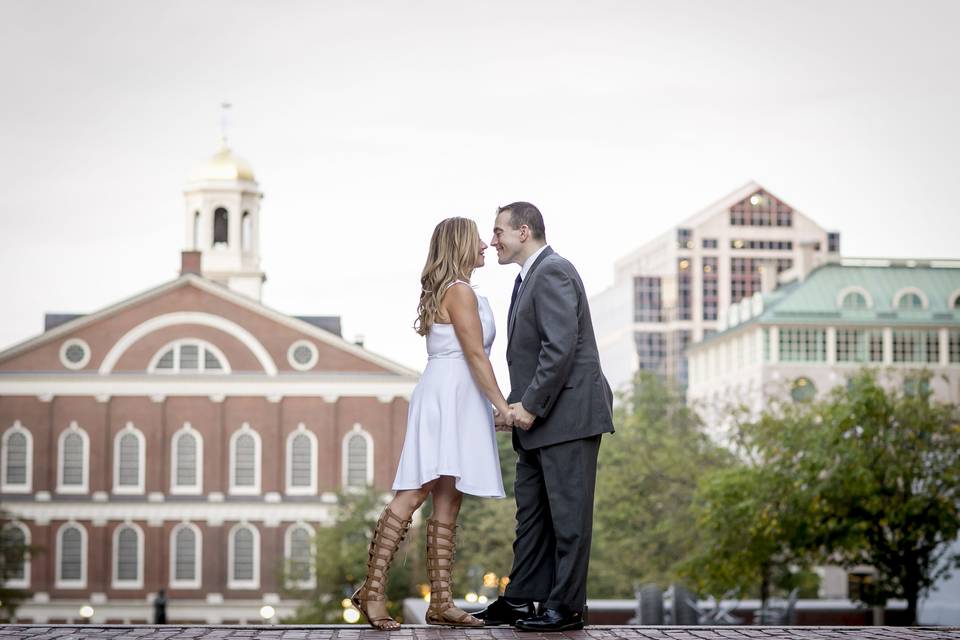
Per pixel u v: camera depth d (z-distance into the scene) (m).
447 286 8.10
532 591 8.30
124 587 76.75
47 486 77.12
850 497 31.11
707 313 165.12
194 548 77.19
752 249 166.12
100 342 78.31
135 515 77.19
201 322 78.62
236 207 92.94
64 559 77.00
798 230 165.75
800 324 103.94
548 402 7.95
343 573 63.31
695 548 48.84
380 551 8.09
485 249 8.40
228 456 77.88
